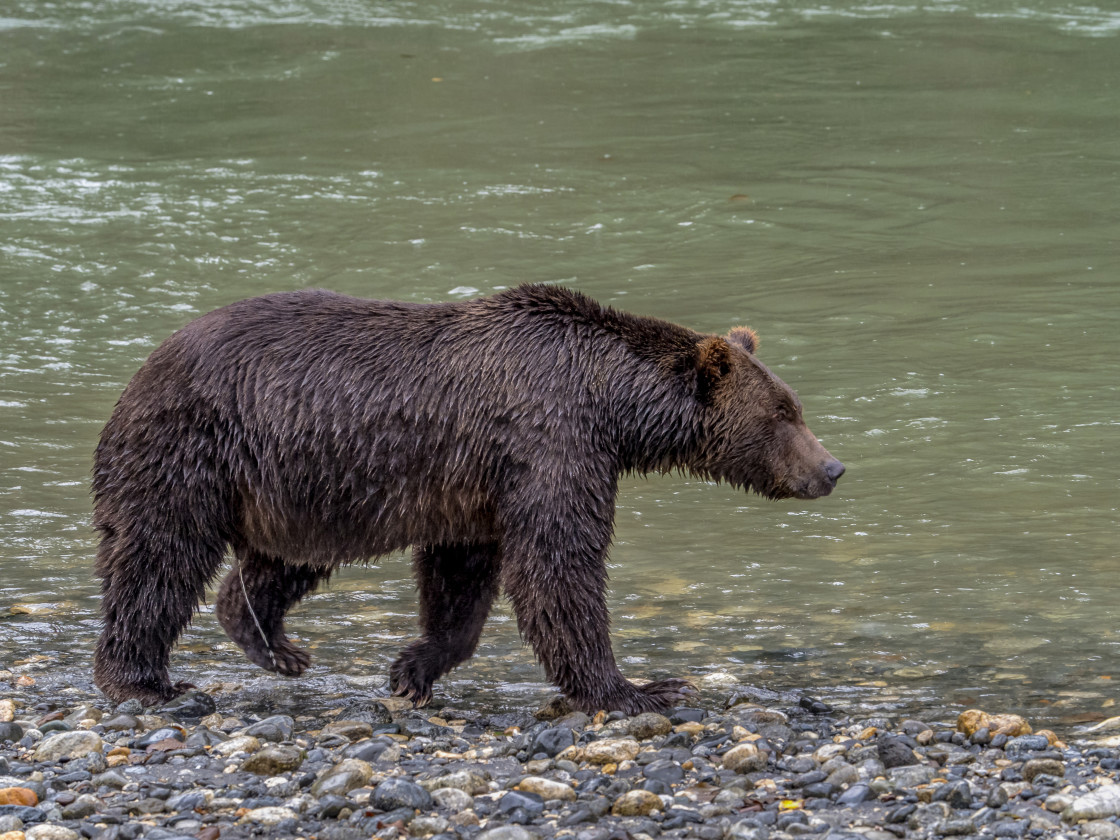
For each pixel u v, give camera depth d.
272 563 17.73
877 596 20.70
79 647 19.00
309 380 15.97
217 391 15.83
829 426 28.34
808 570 21.95
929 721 16.00
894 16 72.50
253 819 12.80
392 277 39.28
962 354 32.38
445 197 47.06
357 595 21.56
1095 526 23.20
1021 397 29.58
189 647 19.47
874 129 54.12
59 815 13.00
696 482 26.92
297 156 52.09
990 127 53.75
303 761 14.62
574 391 16.25
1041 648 18.44
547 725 15.83
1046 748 14.66
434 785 13.70
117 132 55.44
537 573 15.98
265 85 62.53
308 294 16.73
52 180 49.00
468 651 17.69
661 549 23.22
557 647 16.14
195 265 40.69
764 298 37.00
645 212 45.25
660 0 77.38
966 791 13.14
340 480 16.05
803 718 16.22
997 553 22.22
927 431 27.97
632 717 16.16
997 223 43.06
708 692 17.25
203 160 51.75
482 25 73.19
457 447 16.05
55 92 61.22
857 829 12.60
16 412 29.88
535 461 15.95
